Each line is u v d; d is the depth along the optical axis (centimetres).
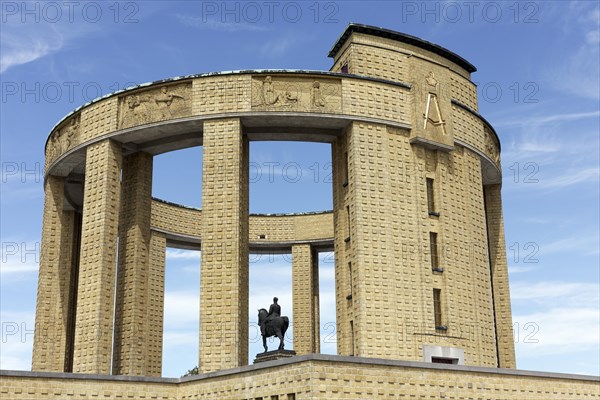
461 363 3891
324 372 2723
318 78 3956
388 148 3978
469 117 4466
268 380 2906
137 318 4131
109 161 4072
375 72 4169
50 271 4522
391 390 2852
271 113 3859
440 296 3978
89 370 3766
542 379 3300
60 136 4506
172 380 3322
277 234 6044
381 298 3719
